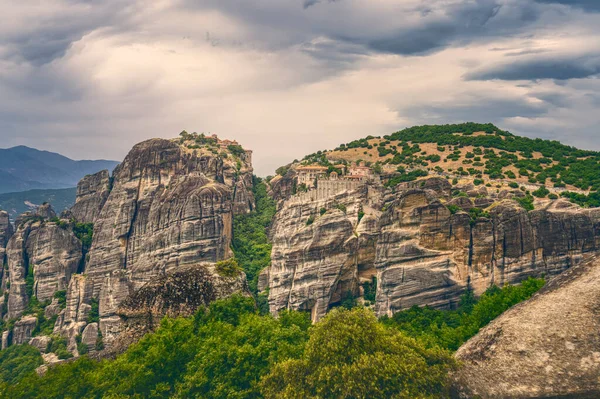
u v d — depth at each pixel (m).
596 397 56.66
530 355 61.66
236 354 78.38
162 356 79.31
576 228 137.88
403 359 67.19
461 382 64.31
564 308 63.16
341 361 68.75
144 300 102.38
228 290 104.38
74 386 76.50
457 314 129.62
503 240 137.62
